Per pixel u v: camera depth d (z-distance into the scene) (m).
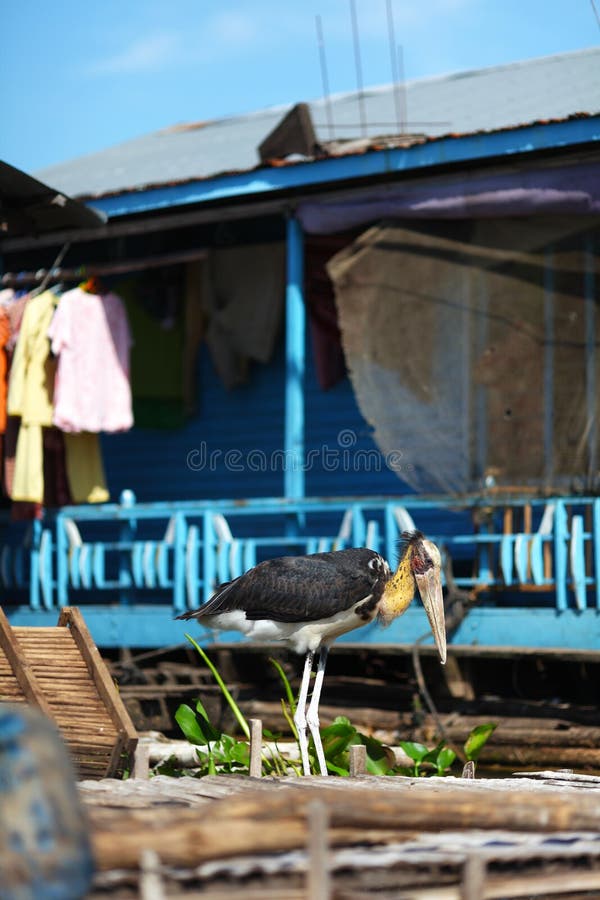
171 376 15.38
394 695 11.04
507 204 11.17
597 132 10.69
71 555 13.02
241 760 8.00
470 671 10.77
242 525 15.51
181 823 3.62
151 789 5.49
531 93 15.12
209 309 14.76
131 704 10.72
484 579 10.80
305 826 3.69
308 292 14.20
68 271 12.90
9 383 12.70
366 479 14.66
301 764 7.91
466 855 3.88
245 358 15.20
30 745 3.21
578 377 10.92
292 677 11.49
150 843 3.46
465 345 11.34
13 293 13.20
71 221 12.45
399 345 11.55
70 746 6.39
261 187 12.48
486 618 10.59
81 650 6.60
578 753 9.38
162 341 15.29
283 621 7.66
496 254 11.36
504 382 11.16
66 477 13.30
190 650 12.58
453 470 11.20
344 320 11.72
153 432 16.28
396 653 10.52
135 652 12.91
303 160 12.09
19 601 15.04
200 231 15.18
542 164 11.13
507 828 4.04
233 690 10.88
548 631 10.30
